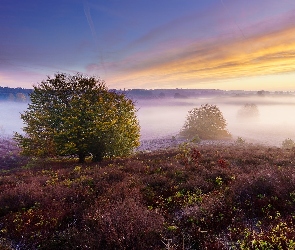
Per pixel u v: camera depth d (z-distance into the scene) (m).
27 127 20.00
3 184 11.47
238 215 6.95
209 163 14.44
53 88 19.59
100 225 6.07
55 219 6.84
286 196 8.00
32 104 19.81
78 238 5.70
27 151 19.94
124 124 20.47
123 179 10.80
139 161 16.00
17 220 6.94
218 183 10.05
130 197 8.02
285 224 5.99
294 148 22.98
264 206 7.41
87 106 18.72
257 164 14.03
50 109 19.47
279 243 5.14
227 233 6.18
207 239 5.75
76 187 9.73
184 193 9.17
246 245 5.37
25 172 15.38
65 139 18.31
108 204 7.46
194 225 6.28
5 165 23.11
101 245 5.54
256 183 8.73
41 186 10.60
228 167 13.05
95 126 18.23
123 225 5.82
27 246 5.69
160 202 8.20
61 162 20.19
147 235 5.63
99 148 19.09
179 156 17.27
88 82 20.05
